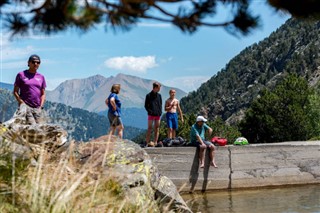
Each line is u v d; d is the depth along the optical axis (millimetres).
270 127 62875
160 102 16438
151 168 8586
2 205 4426
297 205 14570
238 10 3588
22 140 6328
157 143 17078
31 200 4637
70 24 3299
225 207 14492
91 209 4949
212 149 17922
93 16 3229
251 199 15938
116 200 5965
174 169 17375
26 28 3422
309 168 19594
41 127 8172
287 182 19156
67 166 5832
